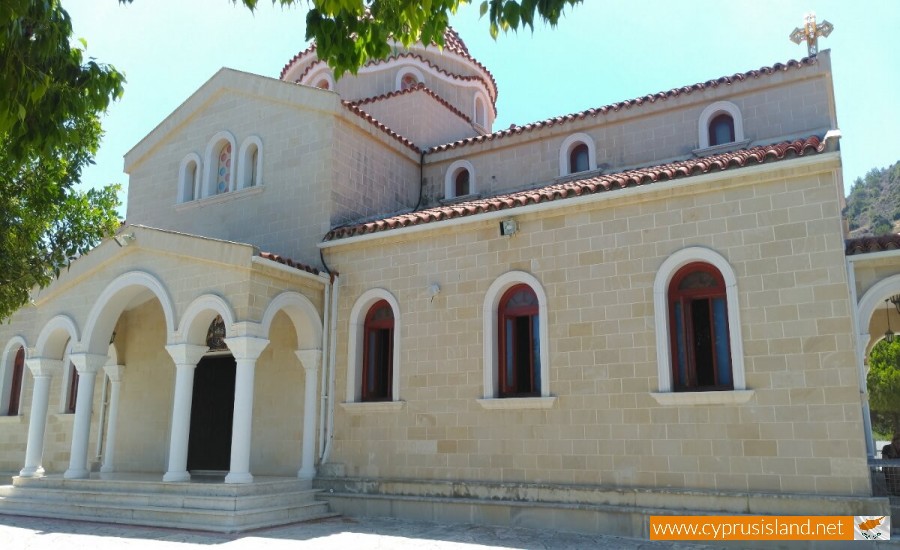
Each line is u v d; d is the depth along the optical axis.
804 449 10.67
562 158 18.36
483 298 13.84
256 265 13.94
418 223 14.70
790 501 10.55
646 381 11.96
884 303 14.88
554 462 12.56
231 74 18.55
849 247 11.95
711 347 11.84
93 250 16.02
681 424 11.59
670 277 12.23
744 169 11.60
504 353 13.70
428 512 13.40
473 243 14.18
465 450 13.48
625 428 12.02
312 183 16.70
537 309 13.48
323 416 15.06
